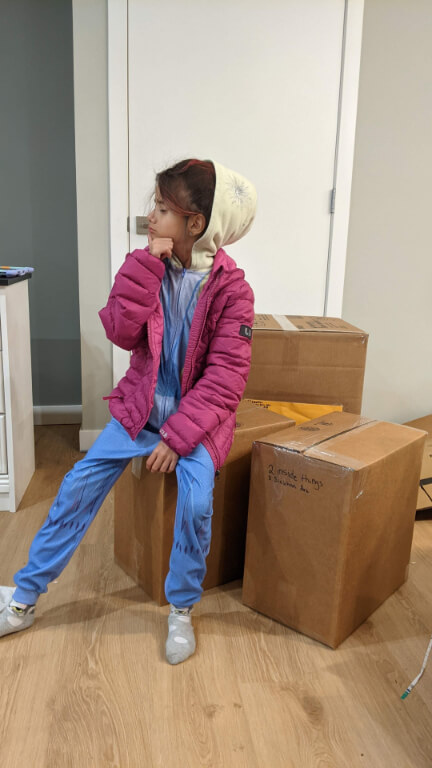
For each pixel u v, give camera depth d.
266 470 1.39
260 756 1.05
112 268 2.44
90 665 1.26
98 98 2.30
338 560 1.29
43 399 2.99
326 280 2.60
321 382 1.78
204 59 2.31
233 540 1.59
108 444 1.37
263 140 2.42
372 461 1.30
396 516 1.48
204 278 1.32
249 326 1.30
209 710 1.15
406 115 2.50
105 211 2.41
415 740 1.10
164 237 1.27
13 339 1.93
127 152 2.34
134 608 1.47
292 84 2.39
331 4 2.34
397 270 2.66
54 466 2.39
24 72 2.66
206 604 1.51
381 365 2.75
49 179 2.78
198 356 1.33
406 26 2.41
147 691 1.20
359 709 1.17
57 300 2.92
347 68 2.40
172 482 1.40
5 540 1.77
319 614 1.35
